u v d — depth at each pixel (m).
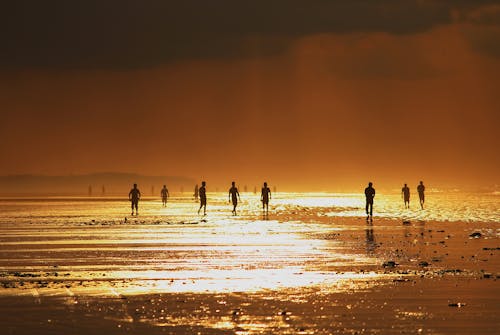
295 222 155.75
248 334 42.72
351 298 54.09
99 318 47.28
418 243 99.44
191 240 107.50
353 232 122.50
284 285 60.81
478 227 133.38
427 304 51.41
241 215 192.75
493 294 55.22
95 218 177.12
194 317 47.53
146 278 66.00
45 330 43.88
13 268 74.25
